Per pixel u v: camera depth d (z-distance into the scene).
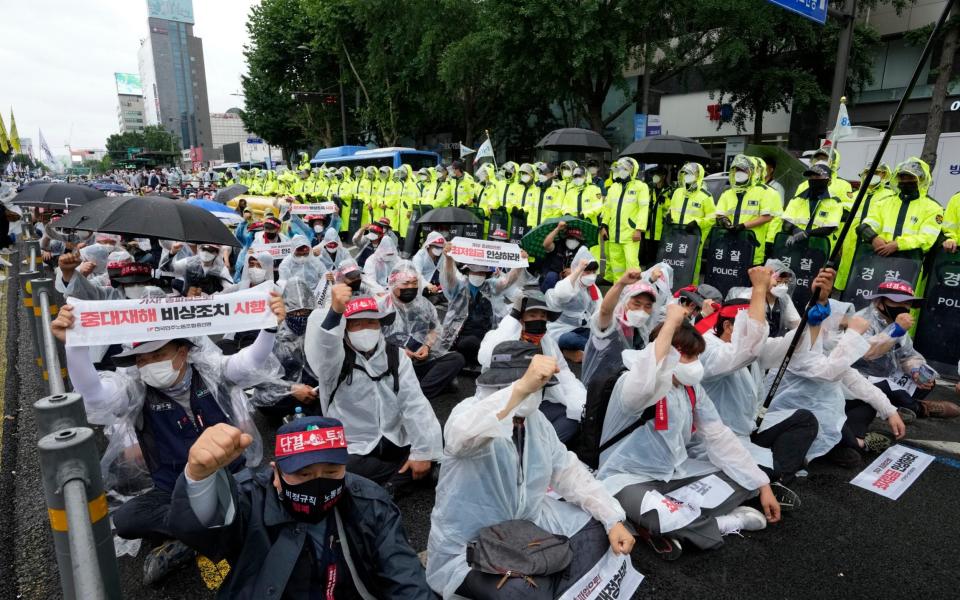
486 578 2.22
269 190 22.53
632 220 8.34
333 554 1.91
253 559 1.82
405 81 23.62
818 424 3.64
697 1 14.73
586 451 3.38
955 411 4.73
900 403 4.64
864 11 17.45
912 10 16.78
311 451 1.75
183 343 2.79
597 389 3.32
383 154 20.75
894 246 5.82
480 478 2.36
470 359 5.91
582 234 7.14
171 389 2.84
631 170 8.38
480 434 2.16
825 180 6.40
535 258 7.60
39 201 7.90
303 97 28.55
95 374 2.63
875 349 4.25
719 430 3.15
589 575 2.41
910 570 2.90
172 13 176.88
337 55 27.58
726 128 21.34
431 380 4.95
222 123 179.00
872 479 3.77
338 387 3.37
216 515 1.68
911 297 4.21
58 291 5.80
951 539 3.15
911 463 3.97
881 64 17.81
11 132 26.28
